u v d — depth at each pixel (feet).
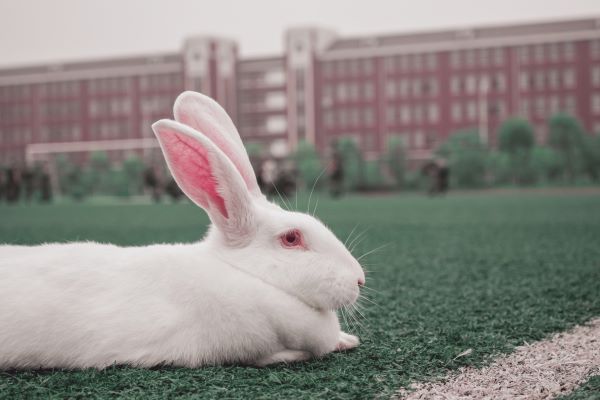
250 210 7.13
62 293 6.88
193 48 239.50
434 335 8.85
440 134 216.13
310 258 7.04
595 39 204.85
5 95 251.60
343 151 105.19
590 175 110.73
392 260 17.70
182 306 6.90
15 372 6.83
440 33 221.05
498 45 210.79
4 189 97.71
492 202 59.41
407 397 6.23
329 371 6.99
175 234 27.40
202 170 7.06
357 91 223.71
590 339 8.46
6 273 6.99
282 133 251.80
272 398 6.12
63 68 251.19
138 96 242.37
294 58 227.81
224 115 8.22
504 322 9.59
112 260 7.27
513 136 130.93
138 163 123.13
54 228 32.27
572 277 13.75
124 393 6.22
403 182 103.45
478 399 6.17
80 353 6.81
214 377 6.63
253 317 6.88
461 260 17.44
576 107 207.00
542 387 6.50
